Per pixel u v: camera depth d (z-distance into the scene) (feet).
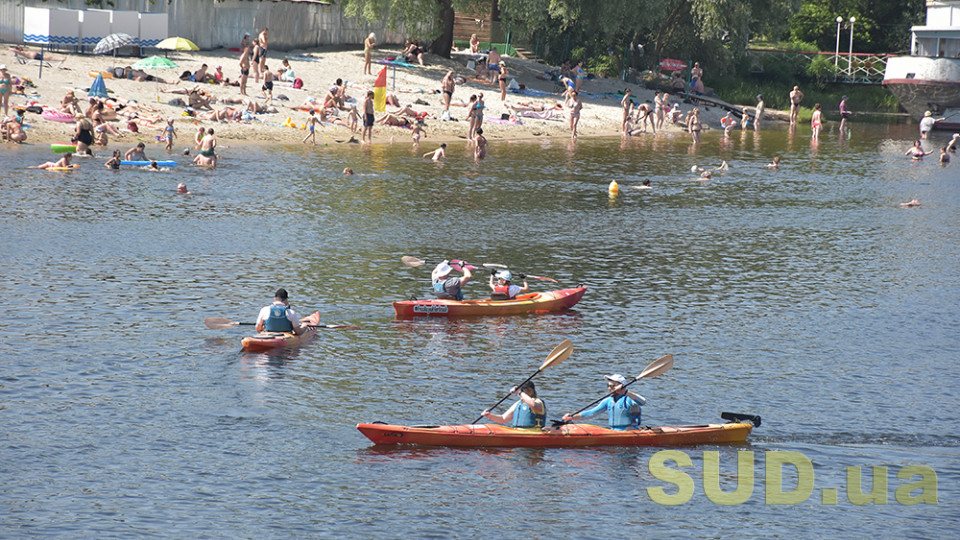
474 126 520.83
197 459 138.51
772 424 157.99
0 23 524.93
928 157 563.07
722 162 498.28
